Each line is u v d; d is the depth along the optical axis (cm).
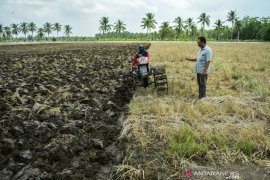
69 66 1892
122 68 1744
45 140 636
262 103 848
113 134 675
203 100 892
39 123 730
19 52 3869
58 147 571
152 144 604
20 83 1265
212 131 657
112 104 894
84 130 701
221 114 770
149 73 1076
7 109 866
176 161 523
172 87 1117
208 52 905
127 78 1077
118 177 489
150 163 527
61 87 1148
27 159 543
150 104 870
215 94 1020
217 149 563
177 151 557
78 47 4894
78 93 1056
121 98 1027
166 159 539
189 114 748
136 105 852
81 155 571
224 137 612
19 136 664
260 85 1073
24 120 766
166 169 510
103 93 1087
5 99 972
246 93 1009
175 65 1808
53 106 899
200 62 927
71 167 519
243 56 2469
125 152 577
